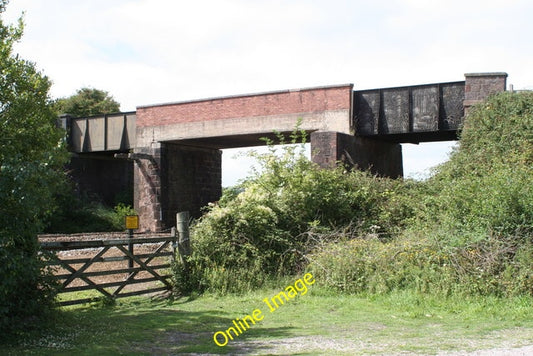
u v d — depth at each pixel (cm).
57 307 986
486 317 945
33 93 1272
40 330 841
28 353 715
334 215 1669
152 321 977
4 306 804
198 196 3312
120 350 748
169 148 3102
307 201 1608
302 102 2597
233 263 1354
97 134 3475
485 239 1155
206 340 827
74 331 864
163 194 3034
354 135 2534
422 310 1016
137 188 3112
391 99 2516
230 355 720
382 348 734
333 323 941
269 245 1412
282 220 1530
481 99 2191
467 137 1948
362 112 2562
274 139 2920
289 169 1689
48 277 903
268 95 2684
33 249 885
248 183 1659
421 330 861
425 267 1142
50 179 907
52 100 1343
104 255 1933
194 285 1302
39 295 880
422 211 1589
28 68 1261
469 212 1323
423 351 705
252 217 1413
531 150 1672
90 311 1107
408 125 2458
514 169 1474
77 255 1934
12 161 863
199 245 1358
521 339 771
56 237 2553
